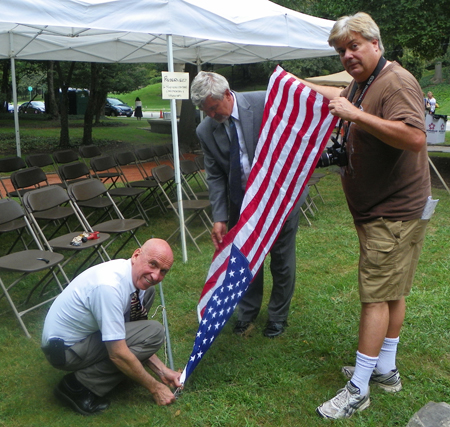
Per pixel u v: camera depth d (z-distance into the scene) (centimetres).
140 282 269
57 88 2703
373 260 259
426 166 262
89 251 568
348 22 242
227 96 310
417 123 227
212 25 493
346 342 348
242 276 302
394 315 283
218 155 337
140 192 659
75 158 858
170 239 609
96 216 730
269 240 304
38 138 1894
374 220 261
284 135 288
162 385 285
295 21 575
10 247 563
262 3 583
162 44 861
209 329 296
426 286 443
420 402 282
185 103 1614
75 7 419
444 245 557
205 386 302
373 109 244
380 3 997
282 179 293
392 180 254
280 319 363
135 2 445
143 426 268
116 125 2488
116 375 282
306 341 351
